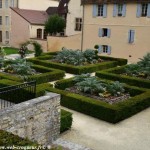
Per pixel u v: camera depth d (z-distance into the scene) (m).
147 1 25.42
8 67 18.33
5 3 40.75
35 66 19.50
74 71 20.27
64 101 12.94
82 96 12.82
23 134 8.36
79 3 34.84
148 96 13.38
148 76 18.69
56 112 9.58
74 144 9.19
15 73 17.83
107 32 29.05
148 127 11.02
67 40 32.28
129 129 10.76
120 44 28.28
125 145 9.41
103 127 10.88
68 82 15.18
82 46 31.34
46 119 9.18
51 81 17.67
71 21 36.12
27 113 8.39
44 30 37.34
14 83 13.58
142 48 26.72
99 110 11.61
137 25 26.69
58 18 35.44
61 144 9.17
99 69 22.16
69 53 23.48
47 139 9.36
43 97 9.20
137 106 12.54
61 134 10.12
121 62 24.95
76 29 35.78
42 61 22.14
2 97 10.24
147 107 13.42
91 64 22.58
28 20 37.09
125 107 11.68
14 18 39.12
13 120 7.96
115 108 11.27
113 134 10.26
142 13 26.31
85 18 30.59
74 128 10.69
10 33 40.41
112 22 28.45
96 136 10.05
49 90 13.30
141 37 26.62
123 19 27.56
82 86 14.12
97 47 27.86
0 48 27.28
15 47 39.69
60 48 32.97
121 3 27.19
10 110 7.93
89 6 30.00
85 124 11.10
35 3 42.06
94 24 29.92
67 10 36.41
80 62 22.33
